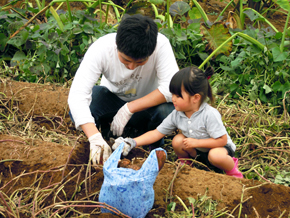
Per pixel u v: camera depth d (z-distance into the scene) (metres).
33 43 4.28
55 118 3.35
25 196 2.12
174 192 2.16
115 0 6.46
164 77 2.58
